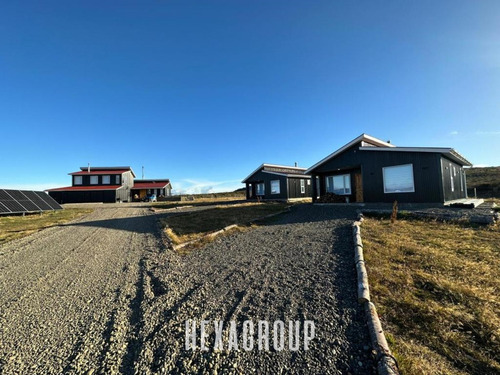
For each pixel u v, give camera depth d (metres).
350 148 13.12
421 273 3.56
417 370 1.89
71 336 2.71
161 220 10.72
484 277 3.40
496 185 23.23
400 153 11.19
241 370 2.05
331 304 2.89
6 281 4.40
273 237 6.38
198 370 2.08
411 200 10.76
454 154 10.48
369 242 5.15
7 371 2.21
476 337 2.27
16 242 7.52
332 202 14.46
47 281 4.34
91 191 31.48
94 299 3.57
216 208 14.53
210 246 6.04
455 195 12.42
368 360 2.03
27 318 3.11
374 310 2.62
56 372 2.17
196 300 3.28
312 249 5.03
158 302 3.32
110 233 8.43
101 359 2.31
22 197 16.39
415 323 2.48
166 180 42.28
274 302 3.05
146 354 2.33
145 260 5.24
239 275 4.01
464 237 5.36
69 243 7.18
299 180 22.38
